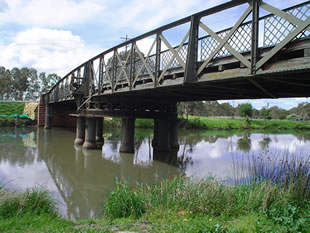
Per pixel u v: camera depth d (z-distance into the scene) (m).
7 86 80.44
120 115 15.84
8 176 10.42
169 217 5.15
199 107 69.12
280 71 5.38
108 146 19.36
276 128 63.41
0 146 18.19
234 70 6.55
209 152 17.78
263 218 4.79
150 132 34.34
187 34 7.94
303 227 4.15
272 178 7.45
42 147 18.31
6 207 5.39
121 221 5.10
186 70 7.64
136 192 6.52
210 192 5.71
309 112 89.94
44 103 37.94
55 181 9.99
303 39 5.18
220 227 4.07
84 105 18.42
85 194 8.50
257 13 5.89
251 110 75.62
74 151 16.72
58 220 5.23
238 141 26.98
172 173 11.38
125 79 12.94
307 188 6.24
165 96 14.89
